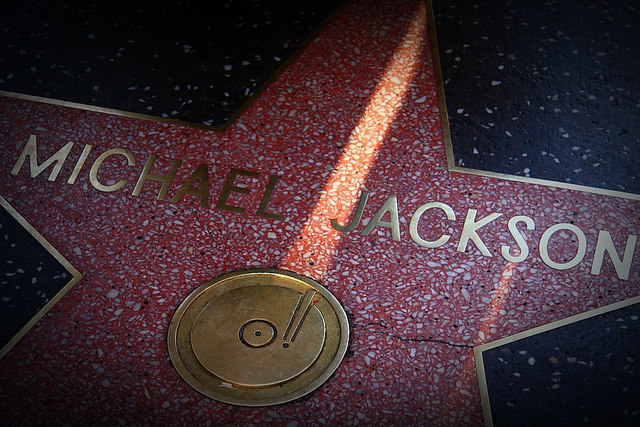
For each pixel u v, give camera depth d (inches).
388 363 85.2
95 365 84.1
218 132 107.0
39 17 121.0
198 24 121.0
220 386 83.0
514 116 109.3
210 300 90.3
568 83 113.7
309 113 109.3
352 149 105.1
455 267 93.7
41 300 89.6
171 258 94.1
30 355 84.6
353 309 89.8
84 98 110.3
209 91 112.0
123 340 86.4
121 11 122.6
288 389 83.0
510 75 114.5
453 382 83.8
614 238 96.4
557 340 87.5
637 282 92.7
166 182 101.3
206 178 101.9
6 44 116.9
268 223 97.7
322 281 92.3
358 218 98.2
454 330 88.2
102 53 116.5
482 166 103.4
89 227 96.6
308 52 117.3
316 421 80.5
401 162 103.7
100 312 88.8
